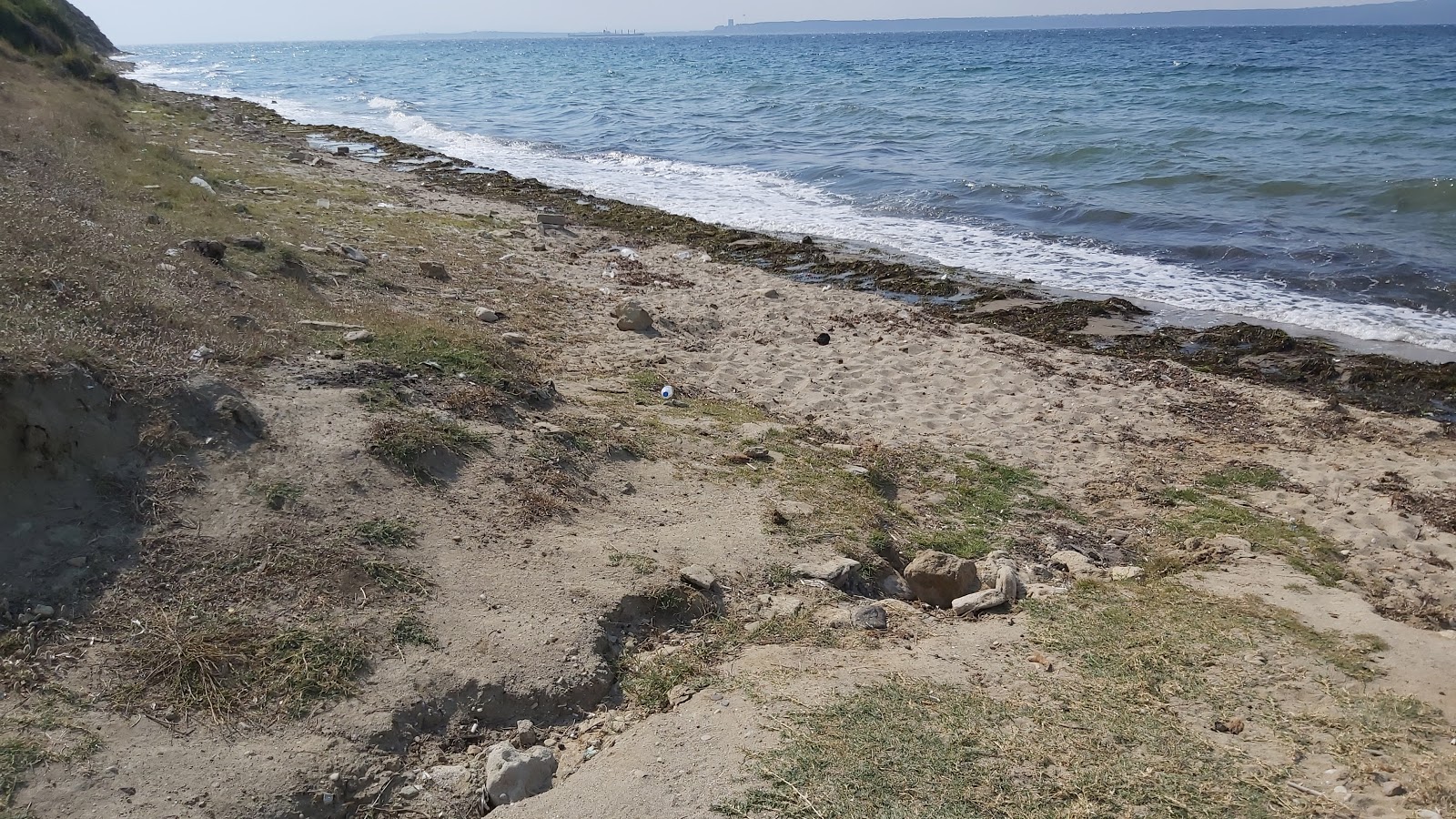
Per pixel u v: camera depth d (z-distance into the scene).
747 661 5.04
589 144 32.31
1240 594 6.25
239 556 5.01
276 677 4.39
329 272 10.43
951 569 6.14
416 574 5.22
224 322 7.25
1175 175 22.30
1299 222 18.05
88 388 5.36
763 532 6.46
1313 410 10.27
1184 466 8.84
